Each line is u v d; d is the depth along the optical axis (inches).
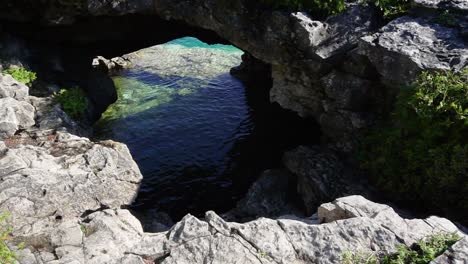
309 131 1123.3
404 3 797.2
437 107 626.8
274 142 1108.5
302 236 482.6
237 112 1248.2
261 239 476.1
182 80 1441.9
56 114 854.5
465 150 593.6
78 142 742.5
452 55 675.4
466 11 734.5
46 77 1003.9
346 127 837.8
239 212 834.2
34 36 1021.8
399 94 697.0
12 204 572.4
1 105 765.9
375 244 466.9
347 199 546.3
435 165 625.3
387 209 519.5
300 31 792.9
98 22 1011.9
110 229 535.2
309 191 784.3
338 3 792.3
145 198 932.6
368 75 780.6
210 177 1000.9
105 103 1152.8
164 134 1139.3
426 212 658.8
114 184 672.4
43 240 513.0
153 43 1164.5
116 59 1533.0
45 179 613.9
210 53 1675.7
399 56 689.6
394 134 701.9
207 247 468.1
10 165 613.3
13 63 949.2
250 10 848.3
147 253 469.4
